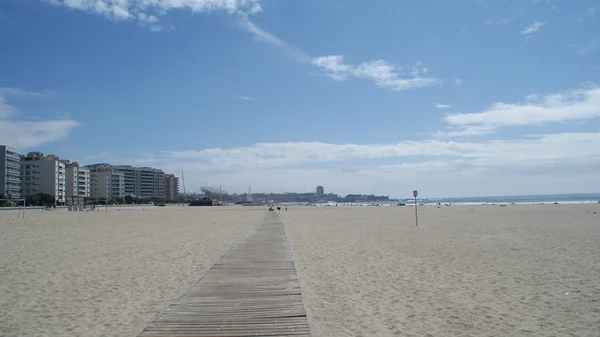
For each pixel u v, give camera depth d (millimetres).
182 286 10984
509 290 10406
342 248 18875
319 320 8008
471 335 7246
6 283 11359
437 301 9453
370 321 7992
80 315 8344
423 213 57125
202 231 28953
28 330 7441
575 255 15648
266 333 6957
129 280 11758
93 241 22078
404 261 14945
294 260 15273
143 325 7660
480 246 18766
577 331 7402
